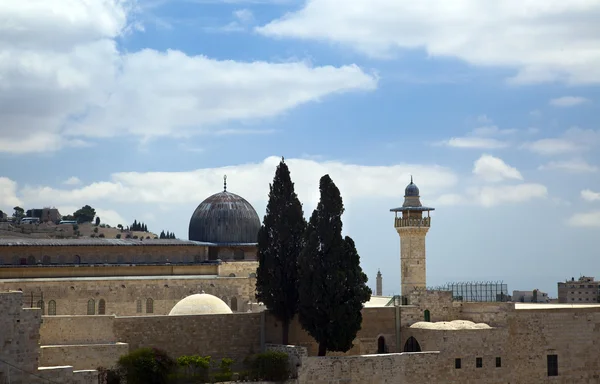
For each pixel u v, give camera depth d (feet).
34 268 342.85
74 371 251.39
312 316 305.94
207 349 302.86
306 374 296.71
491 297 371.35
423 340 326.85
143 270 366.84
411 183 412.16
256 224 421.59
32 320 246.06
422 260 399.24
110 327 287.28
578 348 346.54
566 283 603.67
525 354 335.26
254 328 313.53
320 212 309.83
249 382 291.79
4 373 241.14
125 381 272.10
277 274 315.78
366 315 331.16
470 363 323.57
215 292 362.94
